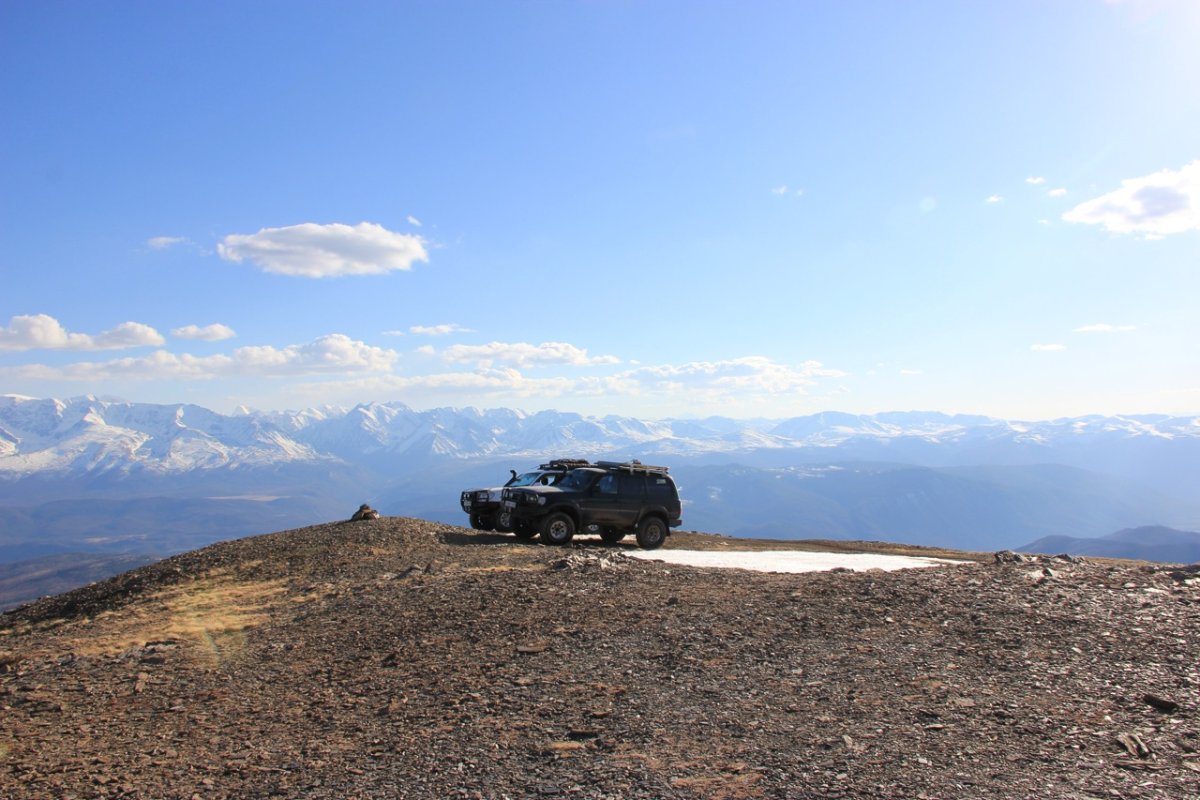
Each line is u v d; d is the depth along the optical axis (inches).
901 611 383.6
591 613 407.5
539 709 272.1
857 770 208.5
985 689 271.7
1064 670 287.4
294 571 693.3
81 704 330.3
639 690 286.7
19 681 376.2
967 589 424.8
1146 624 340.8
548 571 547.2
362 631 414.0
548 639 363.6
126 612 585.6
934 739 229.0
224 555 793.6
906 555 896.3
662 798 196.5
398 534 830.5
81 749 271.3
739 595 443.2
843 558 762.8
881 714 251.4
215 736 275.7
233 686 339.9
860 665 305.0
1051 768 205.8
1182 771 200.2
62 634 523.8
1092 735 227.3
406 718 274.5
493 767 223.5
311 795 213.6
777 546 992.2
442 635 386.3
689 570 557.6
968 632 344.2
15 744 280.5
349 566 683.4
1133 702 252.1
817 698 269.7
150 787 230.7
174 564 781.3
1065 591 410.6
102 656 420.8
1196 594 394.3
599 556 618.8
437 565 637.3
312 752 249.1
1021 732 232.1
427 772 223.8
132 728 292.8
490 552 730.2
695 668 309.6
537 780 212.4
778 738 234.5
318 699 309.0
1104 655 301.9
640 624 380.8
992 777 201.5
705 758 221.3
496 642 366.0
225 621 496.4
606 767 218.1
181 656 405.1
